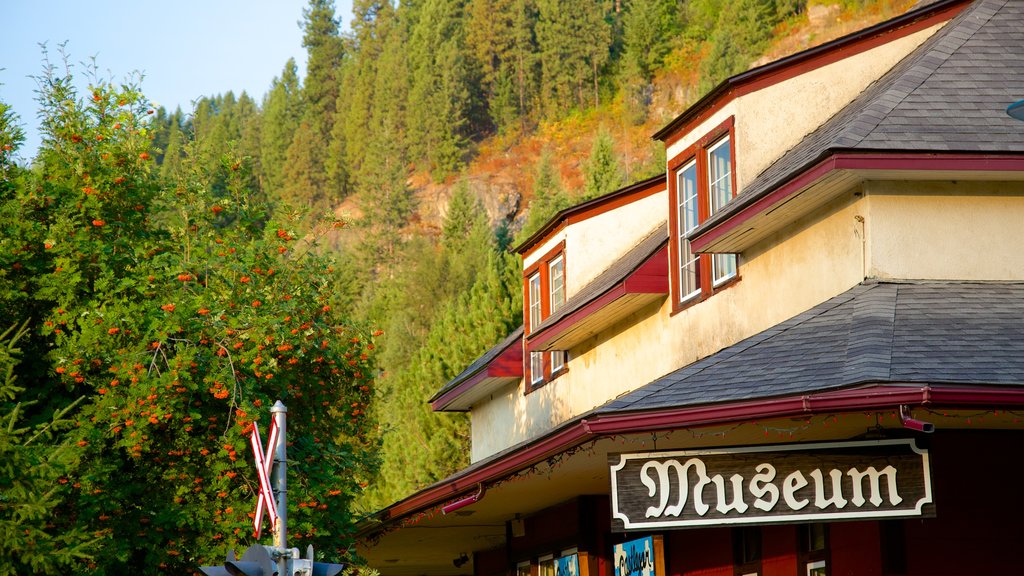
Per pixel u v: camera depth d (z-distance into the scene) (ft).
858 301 36.35
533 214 175.01
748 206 41.37
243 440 41.73
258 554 31.96
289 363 44.65
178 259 43.57
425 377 127.44
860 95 46.42
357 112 464.24
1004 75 40.98
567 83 433.07
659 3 426.51
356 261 303.68
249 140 500.74
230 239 46.96
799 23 384.27
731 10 395.34
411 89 449.06
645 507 32.42
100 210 44.42
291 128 494.59
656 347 53.72
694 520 32.09
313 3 530.27
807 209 41.24
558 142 423.64
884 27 46.44
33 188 43.86
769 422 33.78
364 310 233.55
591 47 434.30
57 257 41.81
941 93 39.88
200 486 43.01
